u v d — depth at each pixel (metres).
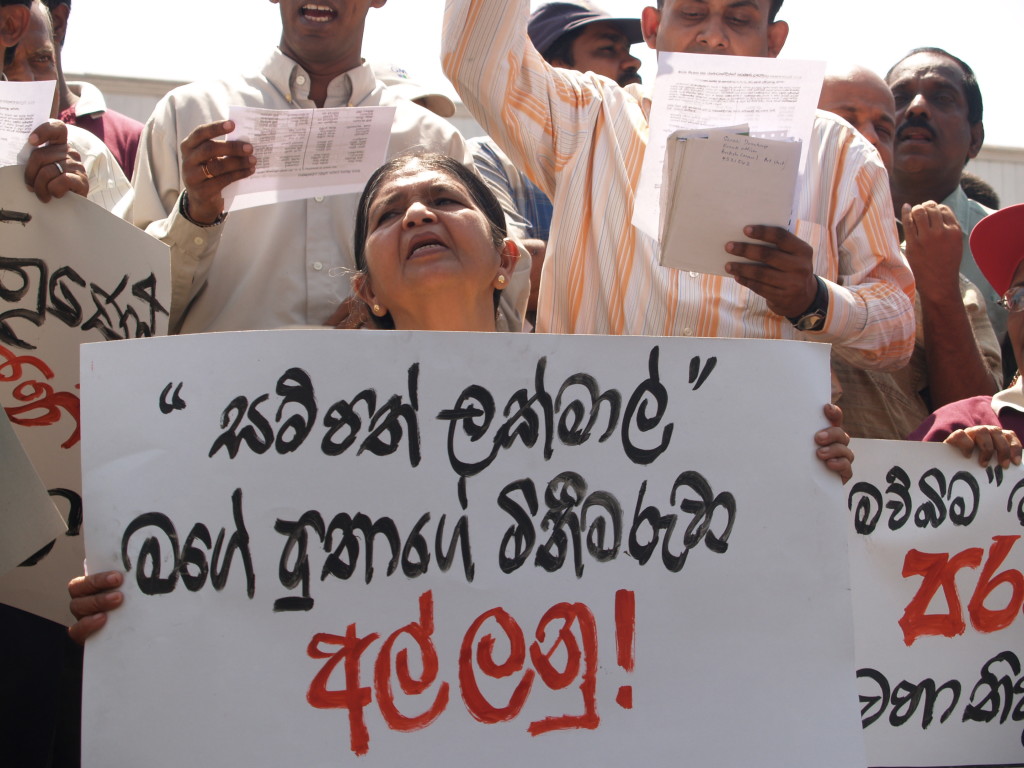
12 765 2.92
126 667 2.43
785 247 3.04
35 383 3.00
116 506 2.50
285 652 2.45
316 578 2.49
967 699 3.08
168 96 3.89
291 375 2.56
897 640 3.06
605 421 2.64
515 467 2.59
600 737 2.48
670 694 2.53
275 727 2.41
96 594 2.46
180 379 2.55
